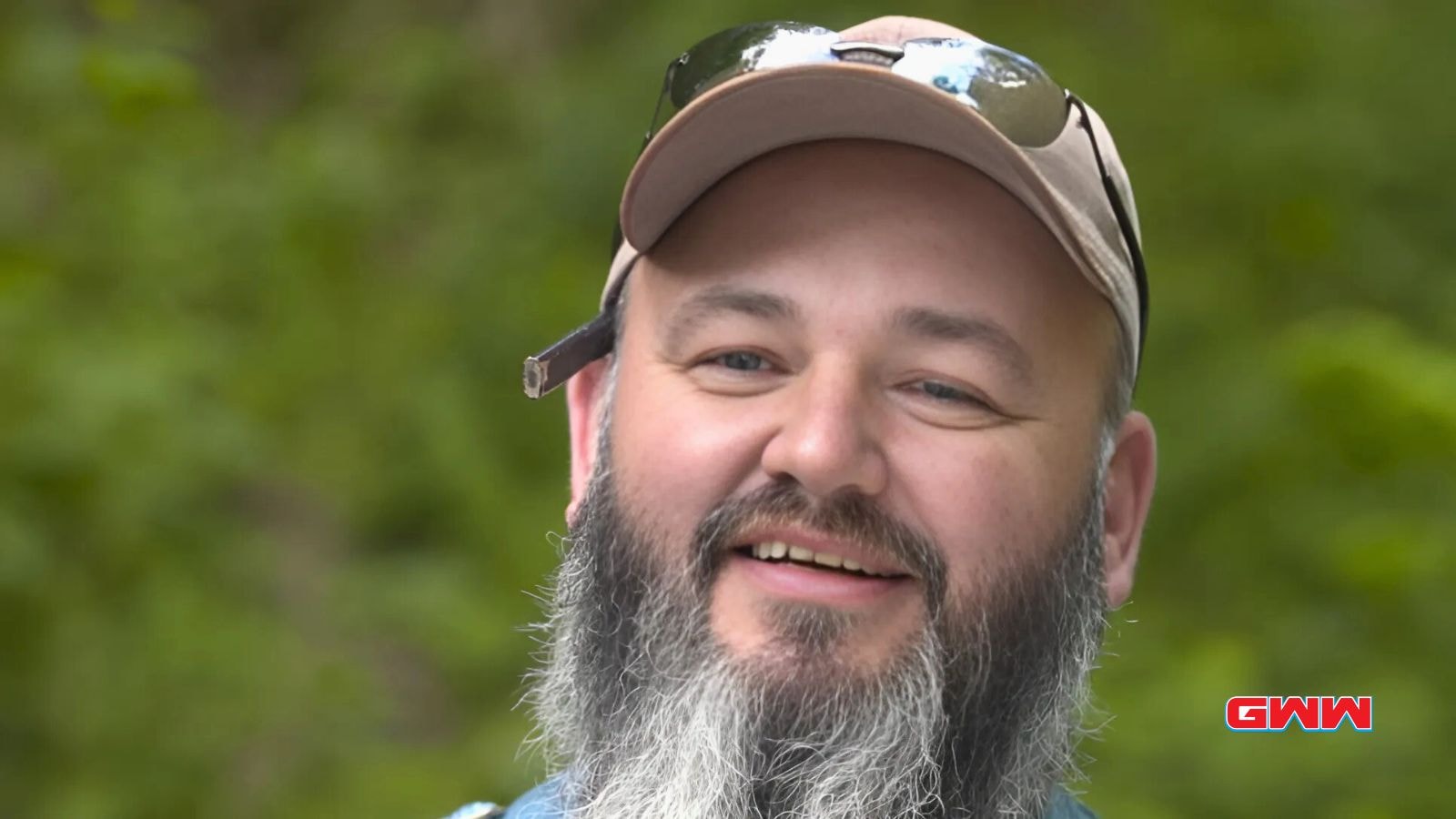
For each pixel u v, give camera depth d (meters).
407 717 5.93
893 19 2.31
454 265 7.48
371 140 7.95
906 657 2.10
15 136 6.26
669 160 2.13
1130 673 5.31
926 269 2.10
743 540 2.12
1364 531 5.65
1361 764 4.81
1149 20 7.60
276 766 5.55
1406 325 6.70
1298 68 7.38
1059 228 2.10
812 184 2.13
